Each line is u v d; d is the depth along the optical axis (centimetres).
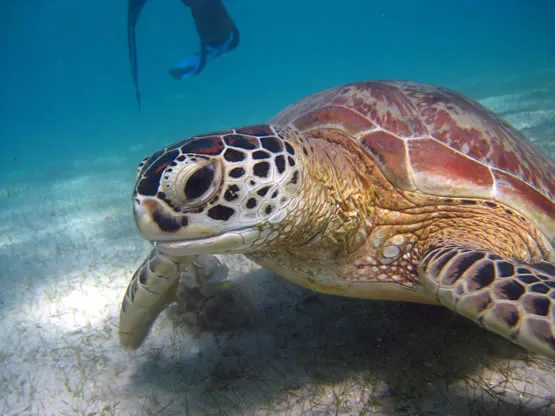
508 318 30
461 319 50
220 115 567
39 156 418
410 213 44
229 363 51
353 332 53
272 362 50
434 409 41
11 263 97
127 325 53
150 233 34
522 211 44
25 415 49
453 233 44
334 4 1934
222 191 34
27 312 72
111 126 725
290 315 58
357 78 880
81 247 101
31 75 2005
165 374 52
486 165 44
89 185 193
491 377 43
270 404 45
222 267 63
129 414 47
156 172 34
